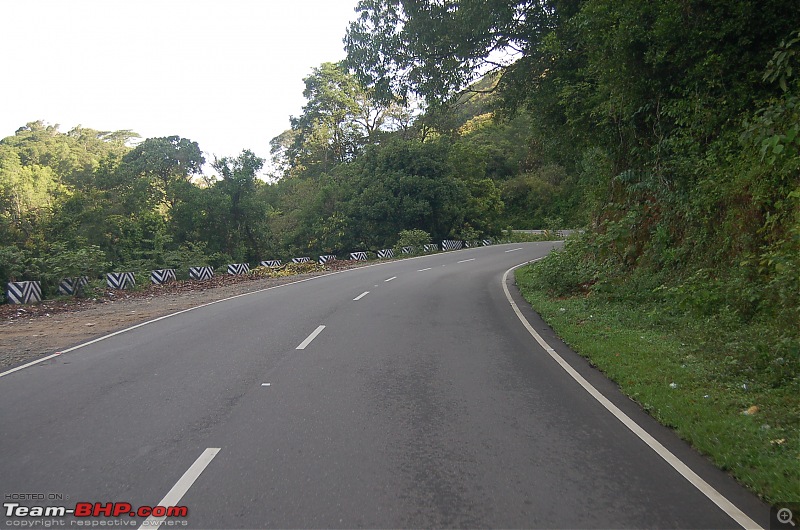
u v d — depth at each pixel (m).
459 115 59.03
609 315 12.69
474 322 12.74
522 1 17.00
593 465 5.13
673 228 15.12
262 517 4.22
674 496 4.55
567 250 18.14
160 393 7.41
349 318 13.24
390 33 18.69
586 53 16.00
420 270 26.77
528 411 6.63
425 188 44.72
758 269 10.18
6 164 37.97
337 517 4.22
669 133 15.70
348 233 45.03
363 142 61.97
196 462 5.19
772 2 10.97
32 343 11.41
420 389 7.47
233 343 10.57
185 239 40.91
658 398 6.93
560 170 68.25
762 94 12.23
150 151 44.03
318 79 61.03
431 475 4.90
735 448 5.38
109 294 19.69
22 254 20.94
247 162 42.69
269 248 45.03
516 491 4.62
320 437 5.78
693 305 10.81
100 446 5.61
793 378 7.11
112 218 36.31
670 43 12.45
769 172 11.09
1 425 6.28
